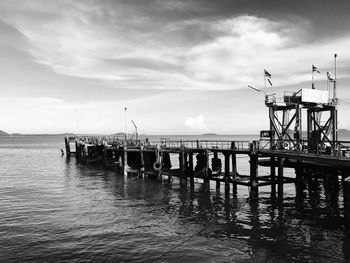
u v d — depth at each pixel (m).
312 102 32.88
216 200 32.97
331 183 36.62
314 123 34.12
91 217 27.48
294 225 24.61
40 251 20.33
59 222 26.05
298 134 32.78
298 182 33.81
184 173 39.84
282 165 33.06
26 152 121.94
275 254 19.47
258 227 24.31
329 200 32.12
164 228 24.48
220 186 40.81
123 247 20.89
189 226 24.86
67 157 89.12
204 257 19.23
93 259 19.20
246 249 20.28
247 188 39.53
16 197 35.50
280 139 31.97
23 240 22.11
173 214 28.19
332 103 33.91
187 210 29.39
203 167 38.38
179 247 20.78
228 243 21.30
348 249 19.88
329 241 21.22
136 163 52.56
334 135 34.03
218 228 24.25
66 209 30.14
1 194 37.22
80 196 35.88
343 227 23.94
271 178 33.28
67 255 19.75
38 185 43.47
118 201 33.28
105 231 23.91
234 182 33.44
